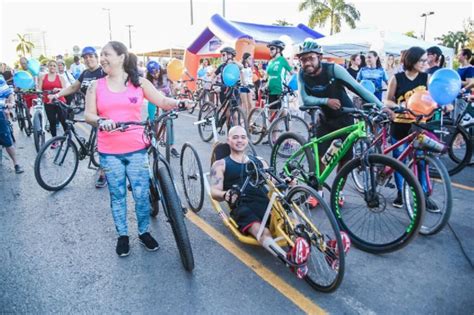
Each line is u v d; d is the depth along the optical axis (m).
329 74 3.76
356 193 4.38
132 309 2.63
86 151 5.14
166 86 6.45
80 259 3.30
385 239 3.50
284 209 2.91
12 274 3.08
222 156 3.71
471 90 6.10
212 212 4.28
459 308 2.60
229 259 3.27
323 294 2.77
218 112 7.61
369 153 3.33
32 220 4.12
